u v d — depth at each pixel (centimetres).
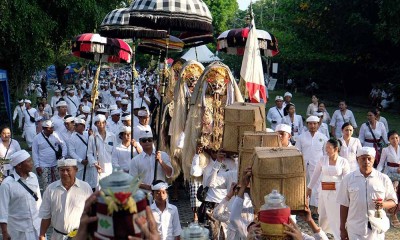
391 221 1123
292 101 4394
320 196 980
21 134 2381
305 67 4531
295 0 3775
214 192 869
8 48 2183
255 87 1093
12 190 745
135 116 1459
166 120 1256
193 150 1034
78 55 1282
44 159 1213
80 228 306
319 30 3700
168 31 973
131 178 301
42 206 729
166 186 721
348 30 3531
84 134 1152
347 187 773
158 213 717
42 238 733
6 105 2122
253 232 418
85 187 737
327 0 3469
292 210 492
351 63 3884
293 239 404
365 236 765
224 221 693
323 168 966
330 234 1052
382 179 768
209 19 976
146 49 1551
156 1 935
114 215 293
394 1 2744
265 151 507
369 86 4216
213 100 1041
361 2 3353
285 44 4022
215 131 1009
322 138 1162
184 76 1151
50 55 2397
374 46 3528
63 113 1408
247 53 1103
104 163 1118
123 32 1135
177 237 736
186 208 1215
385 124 1467
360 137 1411
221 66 1054
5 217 738
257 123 763
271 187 482
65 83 5253
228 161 844
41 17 2105
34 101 2603
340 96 4431
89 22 2275
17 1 1984
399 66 3478
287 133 867
